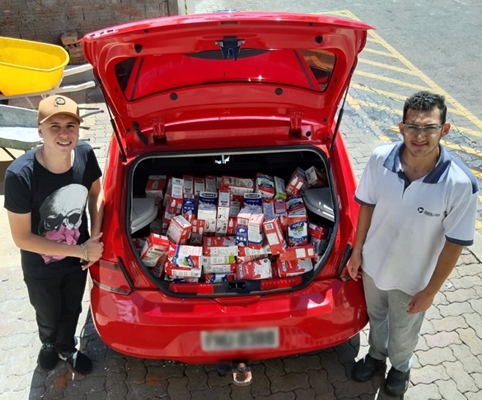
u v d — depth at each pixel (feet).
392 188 7.01
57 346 9.41
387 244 7.48
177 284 7.92
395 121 19.60
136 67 7.55
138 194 10.21
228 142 8.83
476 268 11.90
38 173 7.45
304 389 9.23
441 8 32.14
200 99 8.39
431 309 10.82
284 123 8.87
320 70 7.89
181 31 6.47
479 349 9.91
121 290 7.91
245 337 7.85
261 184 9.65
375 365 9.31
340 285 8.14
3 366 9.77
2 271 12.01
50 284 8.38
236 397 9.12
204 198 9.25
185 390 9.27
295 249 8.34
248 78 8.11
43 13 22.35
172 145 8.82
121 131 8.79
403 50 26.48
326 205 9.22
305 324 7.88
